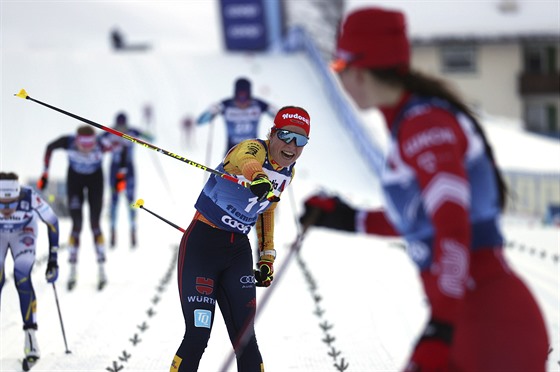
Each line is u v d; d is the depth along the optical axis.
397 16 9.02
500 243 9.32
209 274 14.02
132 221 36.81
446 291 8.23
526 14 127.19
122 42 138.25
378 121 89.12
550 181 59.75
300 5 122.88
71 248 27.94
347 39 9.12
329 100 99.25
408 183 8.94
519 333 8.88
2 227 19.02
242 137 36.25
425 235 9.12
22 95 13.92
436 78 9.09
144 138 37.06
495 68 126.88
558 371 17.33
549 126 127.38
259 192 12.33
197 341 13.75
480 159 9.02
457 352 9.17
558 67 126.19
